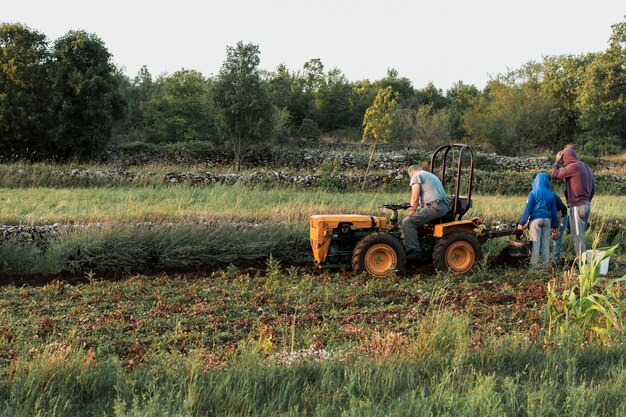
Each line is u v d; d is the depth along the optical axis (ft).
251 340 20.61
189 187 64.28
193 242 36.60
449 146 34.17
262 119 89.30
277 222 40.81
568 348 19.27
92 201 51.72
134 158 91.20
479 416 14.39
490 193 73.51
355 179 73.10
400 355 18.53
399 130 131.23
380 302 27.43
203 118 112.88
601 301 21.35
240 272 33.71
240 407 15.47
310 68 168.55
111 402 15.98
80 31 86.84
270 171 75.77
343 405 15.66
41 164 71.56
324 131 161.07
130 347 21.16
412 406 14.90
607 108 138.21
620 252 40.98
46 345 19.43
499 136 133.80
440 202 32.78
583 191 35.32
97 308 26.07
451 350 19.26
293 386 16.65
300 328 23.54
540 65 153.69
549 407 14.67
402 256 32.32
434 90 200.13
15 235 37.88
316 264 33.88
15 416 14.38
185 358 19.06
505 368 18.38
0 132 83.92
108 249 34.99
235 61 88.79
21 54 84.28
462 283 30.48
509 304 26.91
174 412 14.70
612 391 15.97
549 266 34.27
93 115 85.30
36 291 28.60
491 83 148.87
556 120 147.54
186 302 27.07
